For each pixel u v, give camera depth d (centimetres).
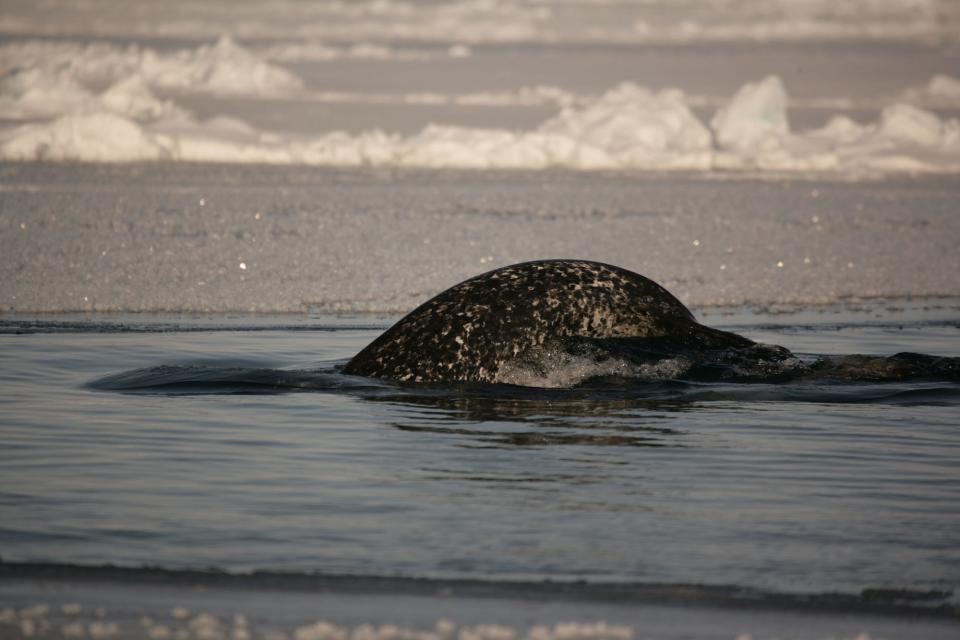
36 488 1856
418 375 2727
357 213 5784
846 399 2589
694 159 8319
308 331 3469
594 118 8900
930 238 5459
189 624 1339
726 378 2730
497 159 8156
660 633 1338
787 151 8600
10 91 9538
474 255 4778
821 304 4106
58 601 1411
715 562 1565
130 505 1775
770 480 1944
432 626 1342
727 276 4522
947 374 2805
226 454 2070
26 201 5803
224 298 3959
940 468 2027
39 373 2791
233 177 7056
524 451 2103
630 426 2309
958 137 8919
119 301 3872
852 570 1545
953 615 1407
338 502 1794
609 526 1697
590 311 2791
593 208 6172
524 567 1537
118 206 5769
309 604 1409
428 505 1780
